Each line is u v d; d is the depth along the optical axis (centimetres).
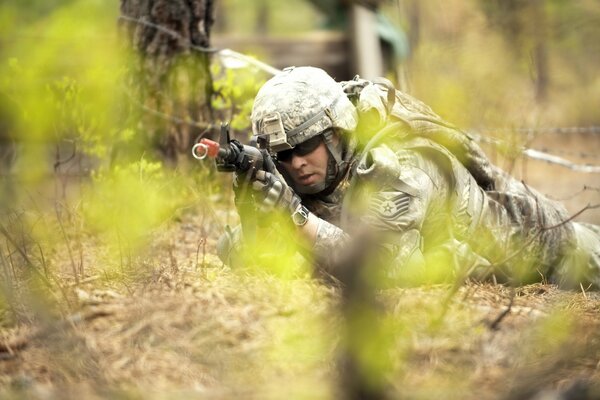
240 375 809
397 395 734
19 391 782
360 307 695
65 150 1717
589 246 1245
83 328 893
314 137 1040
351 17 2434
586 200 2394
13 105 1609
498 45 2716
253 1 5944
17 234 1217
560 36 2845
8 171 1580
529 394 765
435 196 1080
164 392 778
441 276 1080
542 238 1175
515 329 902
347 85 1105
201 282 1035
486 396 769
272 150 1041
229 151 979
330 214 1079
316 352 834
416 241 1044
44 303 932
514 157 1500
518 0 2770
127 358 841
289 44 2492
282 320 911
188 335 877
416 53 2497
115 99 1633
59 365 830
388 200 1027
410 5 2869
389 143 1066
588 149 3553
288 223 1020
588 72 3719
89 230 1424
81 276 1102
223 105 1666
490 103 1939
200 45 1683
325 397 750
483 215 1126
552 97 3700
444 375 805
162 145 1648
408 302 948
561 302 1046
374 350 698
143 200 1345
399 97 1113
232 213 1563
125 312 930
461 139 1113
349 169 1064
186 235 1420
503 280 1148
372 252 701
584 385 758
